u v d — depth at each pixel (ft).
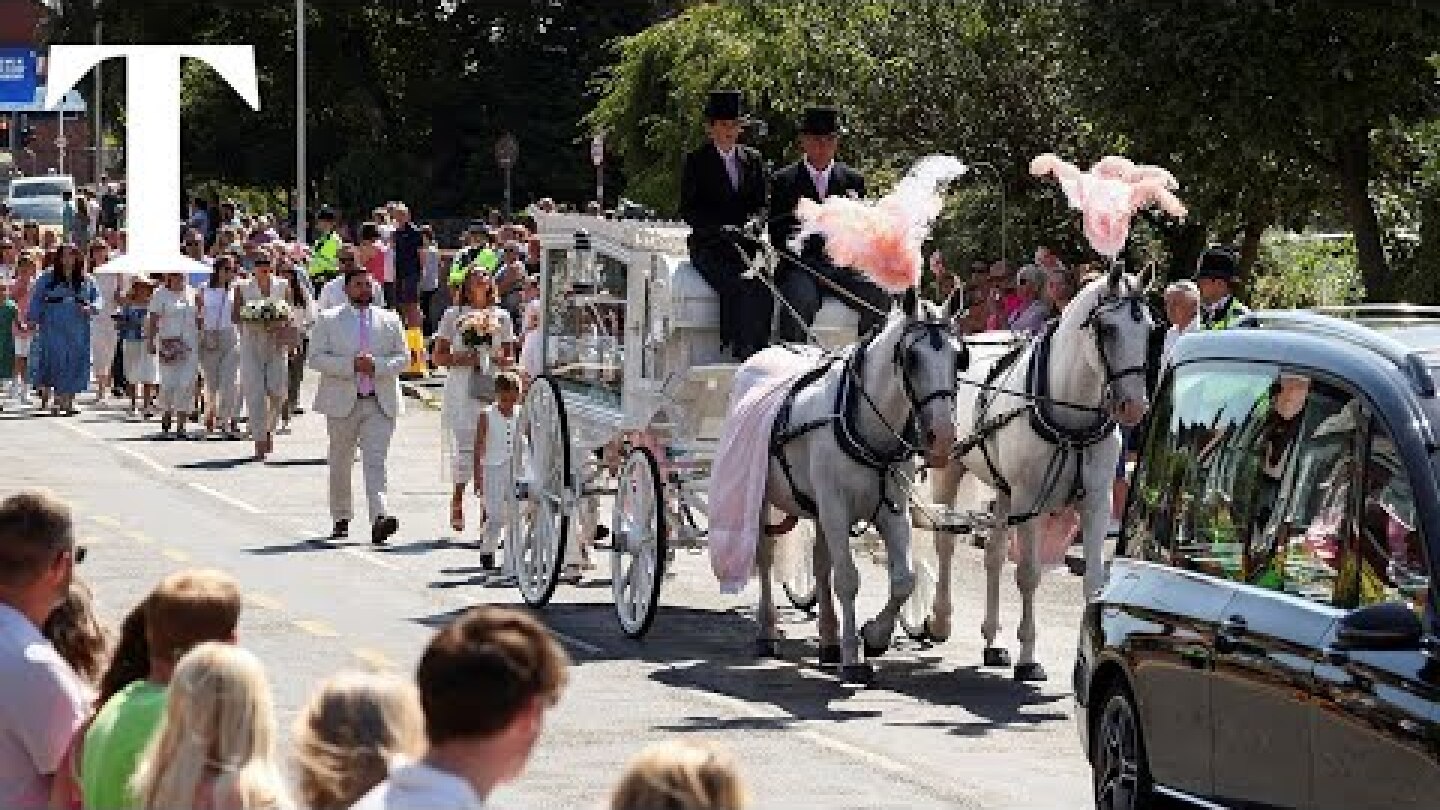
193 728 24.95
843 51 131.03
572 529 76.23
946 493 68.23
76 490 99.96
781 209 70.03
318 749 23.57
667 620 73.10
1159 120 101.96
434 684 21.43
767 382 65.21
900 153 129.18
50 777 30.81
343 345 86.22
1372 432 37.04
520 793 48.06
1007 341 71.00
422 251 155.94
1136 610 42.39
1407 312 42.04
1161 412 43.60
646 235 72.18
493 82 268.82
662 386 70.64
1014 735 55.93
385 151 271.90
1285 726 37.40
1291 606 37.93
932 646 69.51
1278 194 106.83
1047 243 125.90
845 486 62.59
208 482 103.91
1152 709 41.50
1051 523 64.23
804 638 70.23
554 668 21.67
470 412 87.61
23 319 138.82
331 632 67.36
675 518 69.97
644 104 180.65
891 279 62.69
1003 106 127.34
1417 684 34.71
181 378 121.90
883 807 47.14
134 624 29.12
